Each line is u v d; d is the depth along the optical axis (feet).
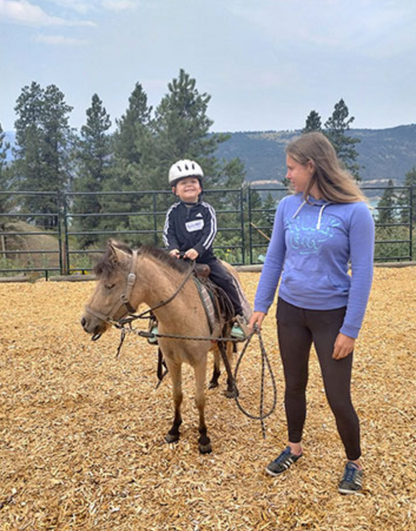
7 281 31.63
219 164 69.56
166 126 69.72
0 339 18.98
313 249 8.54
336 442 11.18
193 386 14.60
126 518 8.88
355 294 8.23
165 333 10.39
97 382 14.94
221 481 9.88
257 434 11.73
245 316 13.03
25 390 14.38
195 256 11.48
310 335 9.25
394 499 9.15
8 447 11.22
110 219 81.41
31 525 8.76
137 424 12.30
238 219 63.00
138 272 9.70
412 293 26.43
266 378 15.19
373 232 8.29
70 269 33.40
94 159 100.17
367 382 14.49
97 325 9.75
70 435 11.76
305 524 8.60
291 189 9.43
